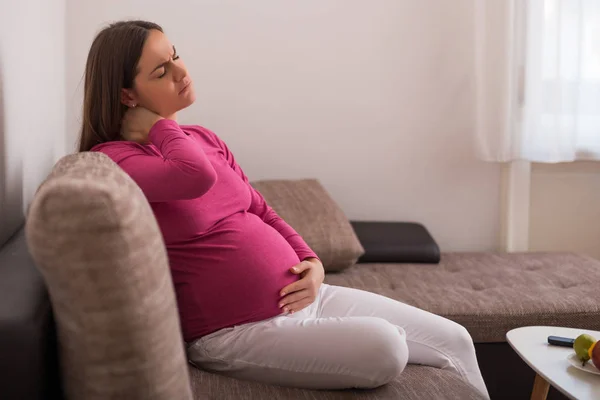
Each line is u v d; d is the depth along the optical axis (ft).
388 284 8.66
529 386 8.00
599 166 11.36
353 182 10.93
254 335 5.42
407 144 10.94
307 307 6.06
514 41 10.32
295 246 6.44
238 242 5.65
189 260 5.57
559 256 10.19
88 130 5.70
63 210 3.30
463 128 10.98
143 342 3.52
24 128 6.40
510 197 11.07
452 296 8.15
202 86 10.44
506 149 10.44
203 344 5.57
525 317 7.84
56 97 8.86
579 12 10.36
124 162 5.27
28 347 3.76
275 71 10.56
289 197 9.62
